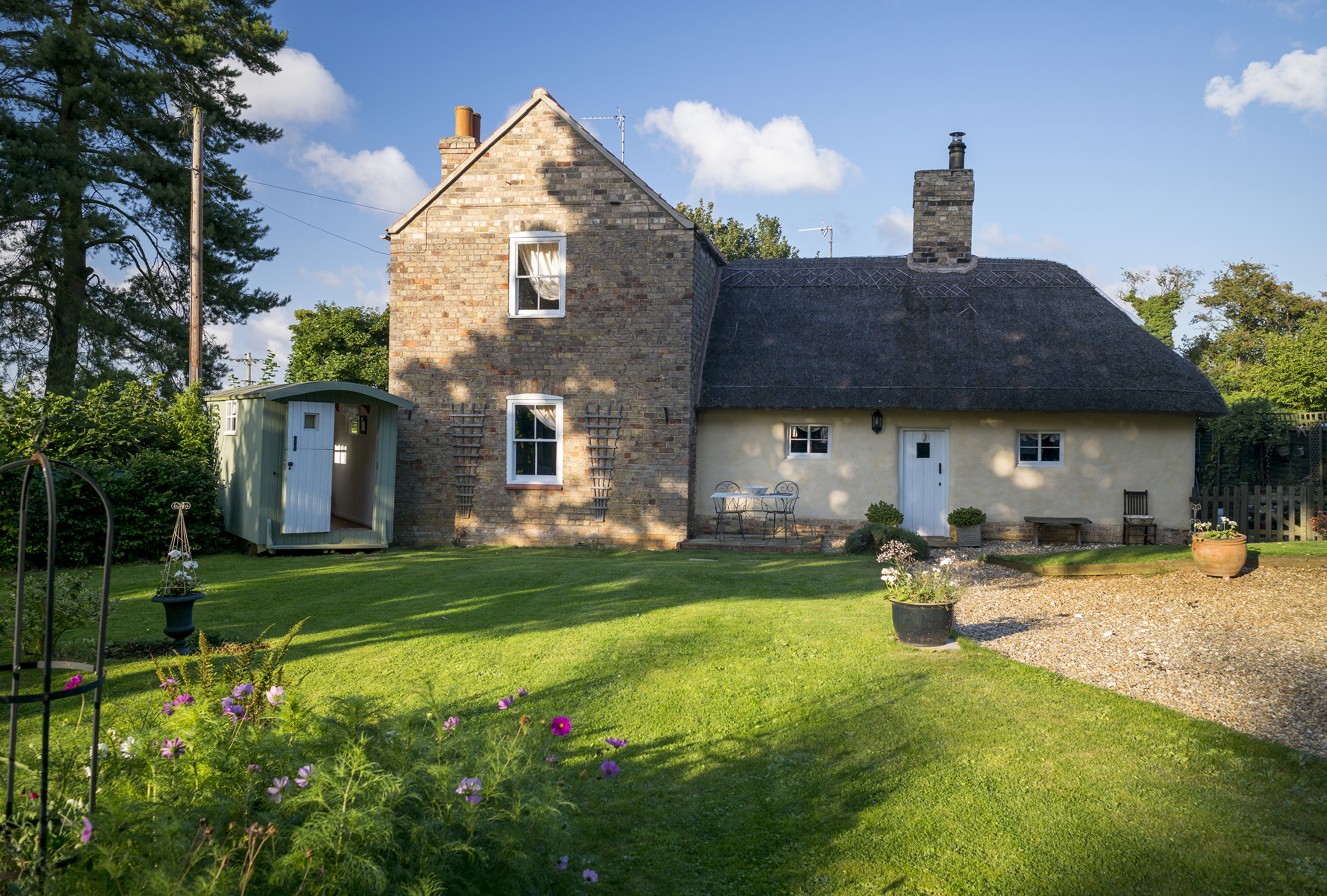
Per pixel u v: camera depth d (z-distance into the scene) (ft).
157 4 71.92
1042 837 13.01
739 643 24.91
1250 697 19.47
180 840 8.95
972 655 23.50
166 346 76.28
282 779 10.07
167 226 76.59
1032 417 53.36
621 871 12.26
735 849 12.91
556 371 52.47
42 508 41.98
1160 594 30.83
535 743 12.53
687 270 51.13
